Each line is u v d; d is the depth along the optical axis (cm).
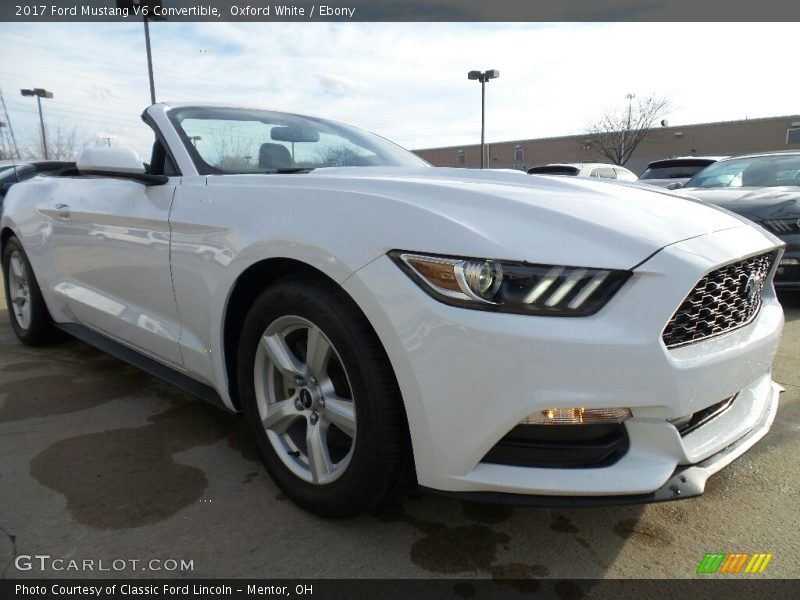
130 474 217
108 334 287
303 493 189
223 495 204
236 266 195
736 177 584
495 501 152
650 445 155
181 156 245
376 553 174
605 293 148
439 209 162
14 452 233
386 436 164
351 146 306
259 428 203
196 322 220
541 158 4669
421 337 151
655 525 190
